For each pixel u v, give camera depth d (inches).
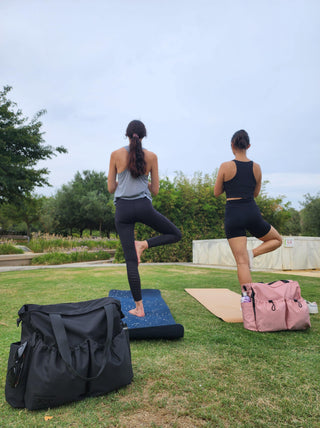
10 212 1063.0
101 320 58.4
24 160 520.1
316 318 110.8
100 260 519.2
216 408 51.3
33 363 52.0
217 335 90.1
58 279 219.6
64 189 1487.5
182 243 438.0
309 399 54.2
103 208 1408.7
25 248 578.6
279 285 99.8
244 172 111.7
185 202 438.9
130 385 59.6
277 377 62.8
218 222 458.0
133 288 100.2
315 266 327.0
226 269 302.7
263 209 478.3
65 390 51.5
